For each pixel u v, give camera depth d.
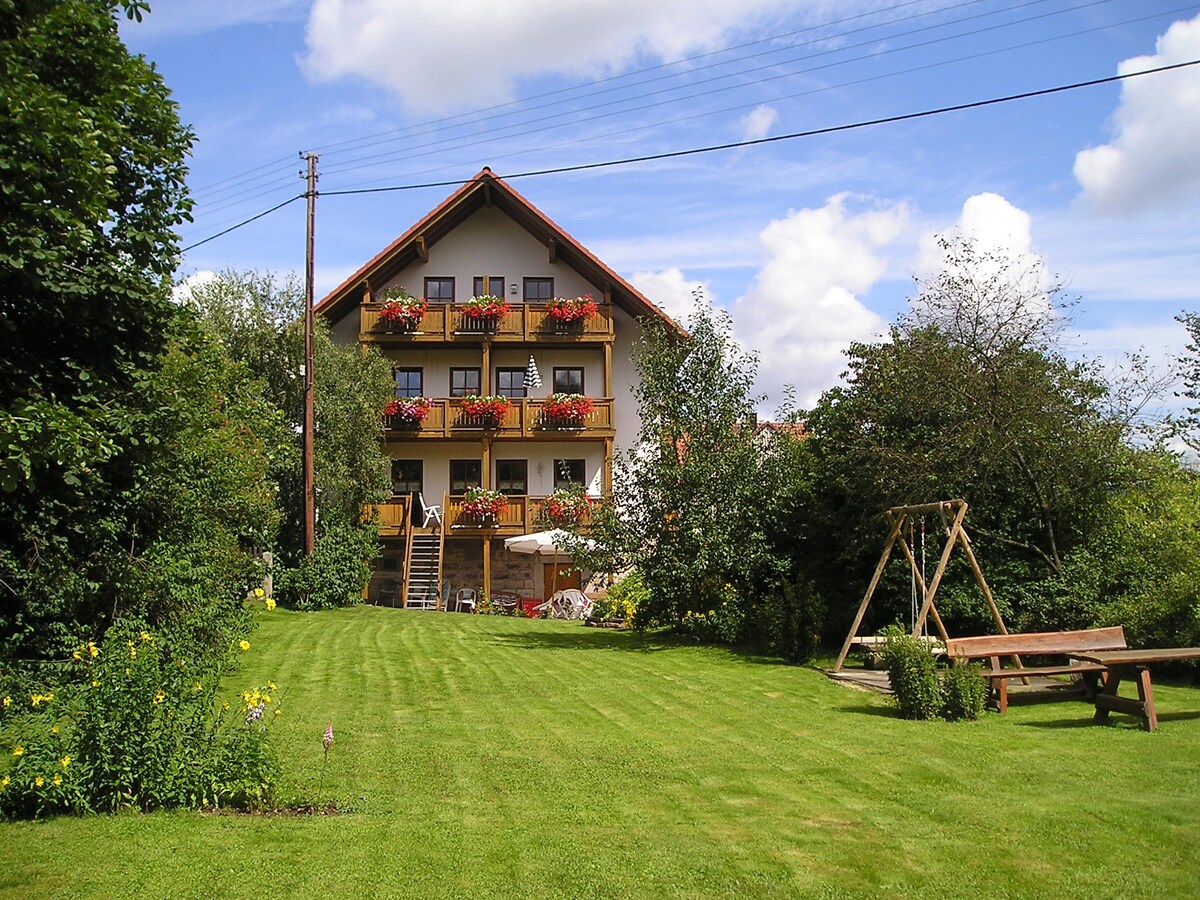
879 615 15.88
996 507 14.95
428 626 20.58
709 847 6.16
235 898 5.32
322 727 9.81
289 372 26.66
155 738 6.97
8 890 5.36
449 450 32.78
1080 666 10.73
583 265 32.72
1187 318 16.17
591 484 32.62
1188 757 8.33
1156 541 13.51
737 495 17.06
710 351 17.78
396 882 5.56
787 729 9.79
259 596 17.33
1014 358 14.68
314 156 24.84
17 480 8.24
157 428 10.77
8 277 9.27
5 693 8.90
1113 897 5.34
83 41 9.94
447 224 32.75
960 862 5.88
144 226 10.78
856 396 16.48
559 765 8.27
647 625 19.06
